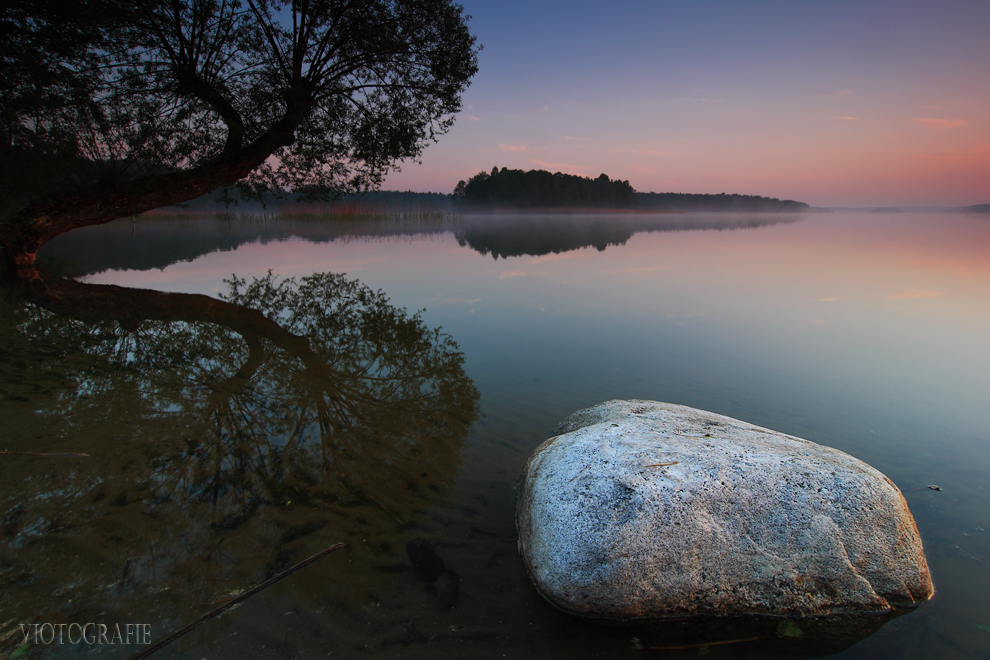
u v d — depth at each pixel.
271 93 10.25
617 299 9.39
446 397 4.68
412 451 3.63
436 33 11.03
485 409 4.44
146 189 9.46
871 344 6.48
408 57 11.20
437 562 2.51
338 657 1.96
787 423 4.21
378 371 5.35
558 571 2.22
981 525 2.90
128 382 4.70
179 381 4.79
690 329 7.23
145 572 2.33
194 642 1.99
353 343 6.38
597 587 2.17
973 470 3.49
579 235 30.16
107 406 4.13
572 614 2.22
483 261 15.14
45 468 3.14
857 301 9.18
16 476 3.04
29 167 8.28
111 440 3.56
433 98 12.01
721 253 18.56
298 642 2.02
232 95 9.96
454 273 12.52
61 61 8.49
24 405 4.07
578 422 3.40
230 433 3.76
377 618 2.16
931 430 4.09
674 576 2.21
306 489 3.08
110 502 2.84
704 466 2.40
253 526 2.70
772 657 2.06
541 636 2.12
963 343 6.50
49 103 8.16
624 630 2.17
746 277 12.15
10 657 1.86
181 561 2.41
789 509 2.31
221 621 2.09
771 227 48.84
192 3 8.77
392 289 10.20
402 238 24.52
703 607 2.23
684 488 2.30
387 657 1.98
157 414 4.04
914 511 3.04
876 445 3.85
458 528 2.79
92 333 6.30
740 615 2.25
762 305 8.86
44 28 7.99
